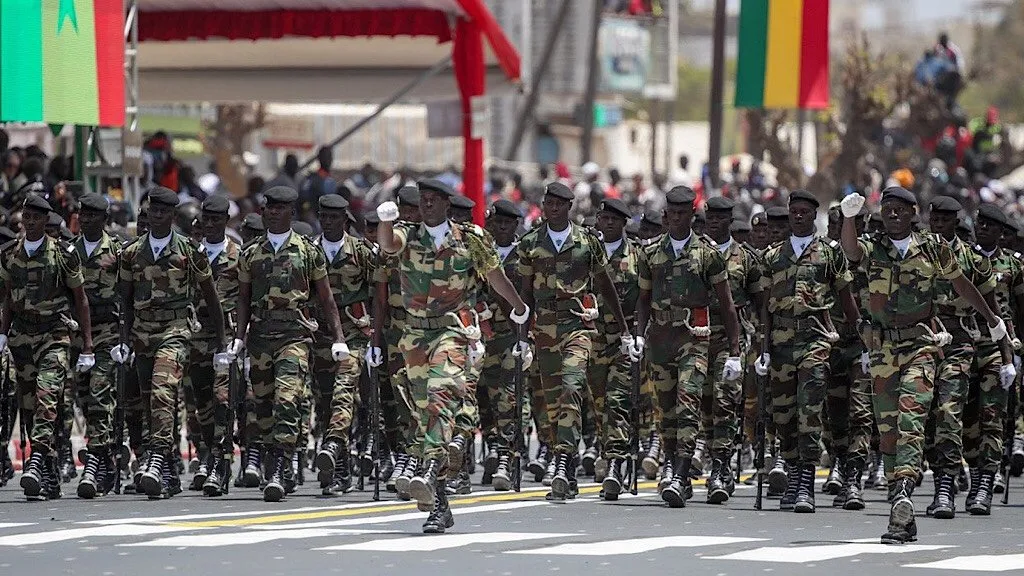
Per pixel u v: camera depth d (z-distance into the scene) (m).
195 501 45.88
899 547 37.78
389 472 51.97
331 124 142.88
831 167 122.25
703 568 34.16
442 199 38.44
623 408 47.34
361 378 50.44
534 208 104.50
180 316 46.34
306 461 57.03
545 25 182.50
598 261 45.84
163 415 45.81
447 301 38.59
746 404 51.31
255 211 80.75
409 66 90.12
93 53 61.78
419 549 36.19
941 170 127.12
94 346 46.75
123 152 68.62
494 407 50.62
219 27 78.94
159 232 46.00
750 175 122.56
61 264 45.59
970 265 44.25
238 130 125.06
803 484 45.47
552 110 186.62
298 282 46.12
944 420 44.59
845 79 127.88
